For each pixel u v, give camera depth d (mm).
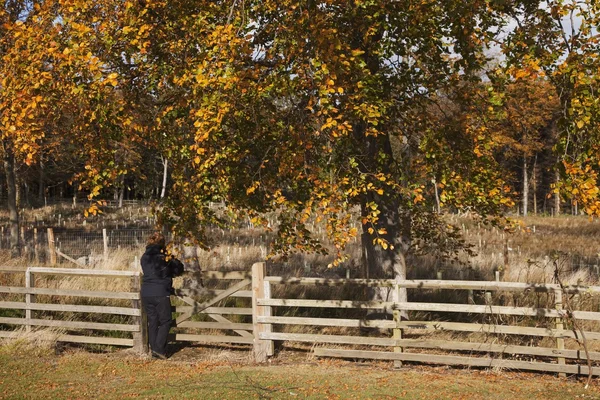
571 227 35094
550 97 7051
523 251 23156
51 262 17203
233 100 6816
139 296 9805
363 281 8828
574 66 6141
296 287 12797
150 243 9766
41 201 51156
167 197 8500
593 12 6242
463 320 11109
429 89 8547
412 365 8797
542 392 7262
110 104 7008
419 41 8391
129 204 52344
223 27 6703
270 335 9180
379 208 10406
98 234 31969
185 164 8125
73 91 6621
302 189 7824
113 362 9109
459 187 7863
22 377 8156
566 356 7988
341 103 7469
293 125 7547
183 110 7801
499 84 7633
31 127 6820
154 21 7633
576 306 8945
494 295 12008
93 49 7102
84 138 7395
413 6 7953
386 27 8141
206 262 18609
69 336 10078
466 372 8367
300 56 7059
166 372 8500
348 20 8250
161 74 7742
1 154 19484
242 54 6727
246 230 29766
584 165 6191
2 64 7773
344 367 8688
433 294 12414
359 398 7035
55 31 6859
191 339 9789
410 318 11070
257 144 7824
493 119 8586
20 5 11961
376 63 8773
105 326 9930
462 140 8125
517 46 7020
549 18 6840
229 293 9555
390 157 8930
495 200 8289
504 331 8312
